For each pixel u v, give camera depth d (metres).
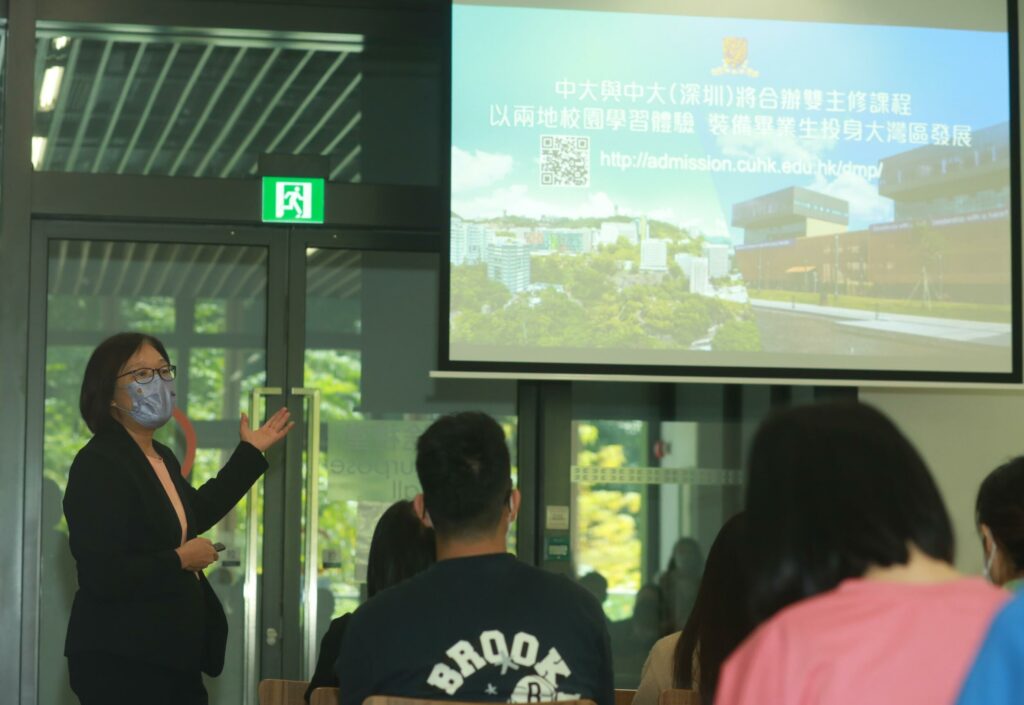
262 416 5.10
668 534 5.29
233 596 5.02
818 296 5.11
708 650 2.53
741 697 1.25
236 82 5.26
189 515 3.85
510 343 4.95
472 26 5.05
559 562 5.18
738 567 2.49
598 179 5.06
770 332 5.08
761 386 5.38
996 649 0.98
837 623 1.26
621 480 5.29
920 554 1.35
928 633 1.24
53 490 4.89
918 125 5.22
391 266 5.27
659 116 5.11
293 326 5.15
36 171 4.95
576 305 5.00
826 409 1.45
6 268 4.89
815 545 1.36
